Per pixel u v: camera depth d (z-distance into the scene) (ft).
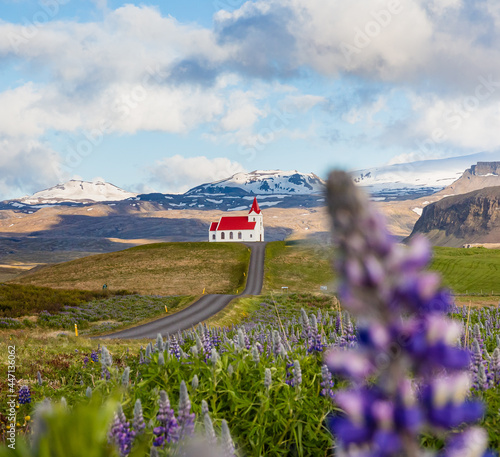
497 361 21.61
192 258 409.69
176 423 15.92
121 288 336.08
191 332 39.58
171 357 27.55
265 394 20.66
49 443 3.84
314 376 22.07
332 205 3.99
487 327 56.54
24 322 148.25
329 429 18.43
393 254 3.96
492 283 284.20
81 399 21.88
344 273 3.95
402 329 3.90
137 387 22.62
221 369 23.04
